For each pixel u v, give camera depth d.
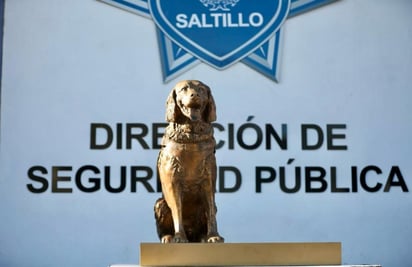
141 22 9.70
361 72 9.67
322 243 5.65
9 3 9.66
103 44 9.64
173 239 5.95
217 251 5.60
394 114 9.59
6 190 9.23
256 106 9.54
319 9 9.78
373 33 9.76
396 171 9.45
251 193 9.35
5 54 9.53
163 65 9.60
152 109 9.51
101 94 9.52
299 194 9.37
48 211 9.22
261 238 9.27
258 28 9.70
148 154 9.40
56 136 9.38
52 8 9.70
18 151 9.32
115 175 9.33
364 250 9.28
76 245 9.16
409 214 9.37
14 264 9.08
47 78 9.52
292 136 9.49
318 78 9.63
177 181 6.10
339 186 9.40
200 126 6.11
